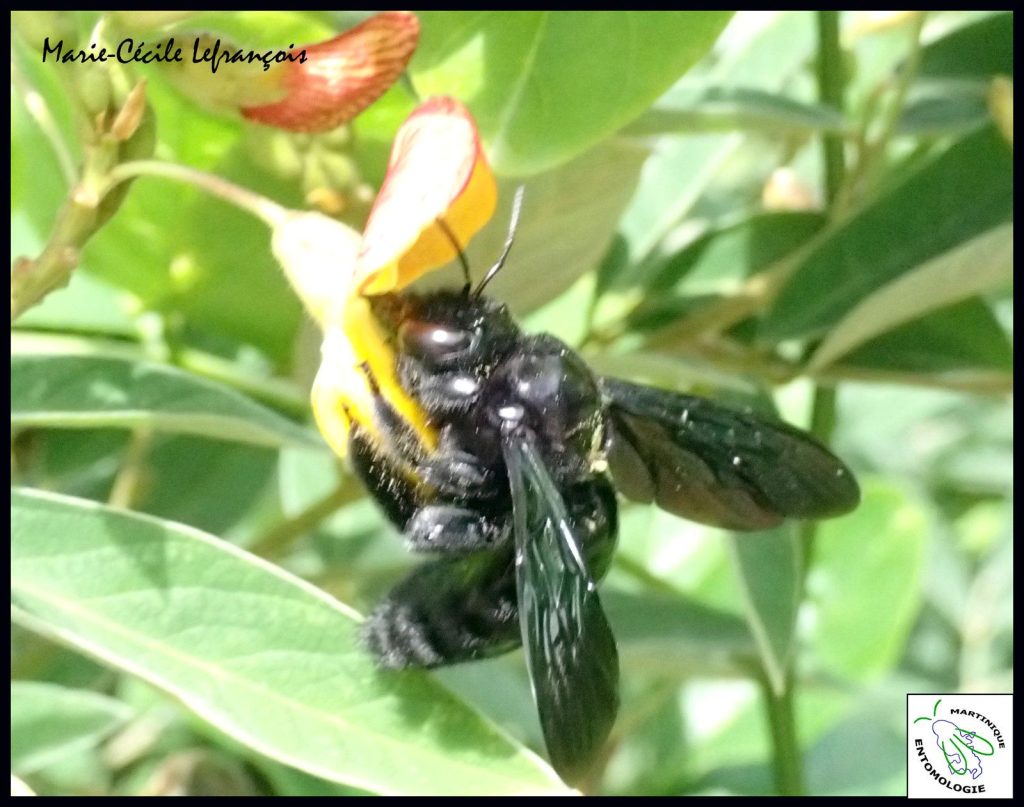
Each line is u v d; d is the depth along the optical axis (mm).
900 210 182
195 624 138
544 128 145
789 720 189
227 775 212
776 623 167
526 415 146
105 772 214
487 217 130
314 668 139
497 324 148
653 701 210
